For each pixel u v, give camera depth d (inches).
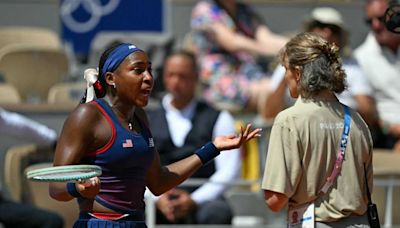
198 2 1582.2
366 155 765.3
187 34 1578.5
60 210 1171.3
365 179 770.8
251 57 1428.4
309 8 1612.9
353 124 761.6
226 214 1151.0
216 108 1246.9
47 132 1157.1
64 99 1374.3
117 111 730.2
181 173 773.3
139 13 1558.8
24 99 1382.9
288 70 768.9
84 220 722.8
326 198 753.6
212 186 1163.9
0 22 1578.5
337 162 753.6
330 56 759.1
